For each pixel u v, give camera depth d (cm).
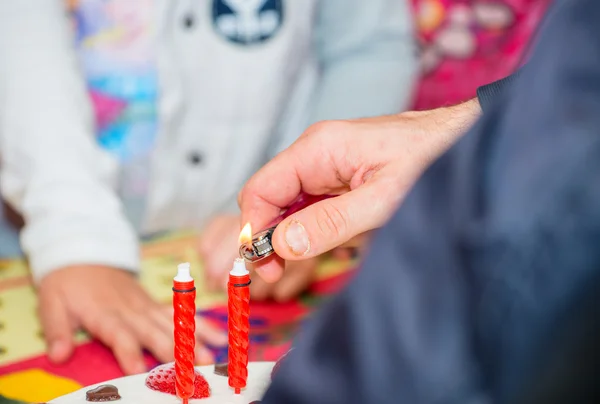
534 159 29
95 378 62
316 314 36
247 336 57
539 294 29
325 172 61
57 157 77
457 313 30
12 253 82
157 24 86
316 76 97
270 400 34
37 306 72
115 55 86
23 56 80
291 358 35
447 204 31
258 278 73
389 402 31
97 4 86
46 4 83
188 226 94
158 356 65
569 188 29
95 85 87
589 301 28
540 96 30
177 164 90
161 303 72
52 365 64
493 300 29
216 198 94
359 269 33
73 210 74
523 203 29
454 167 32
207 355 63
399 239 32
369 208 56
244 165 94
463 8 111
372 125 60
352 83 89
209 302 73
